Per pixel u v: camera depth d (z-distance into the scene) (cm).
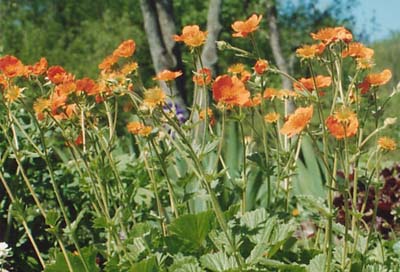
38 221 470
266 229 314
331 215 272
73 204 486
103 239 474
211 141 350
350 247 310
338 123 264
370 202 473
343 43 288
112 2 2920
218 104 317
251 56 312
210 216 319
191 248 326
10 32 2844
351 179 488
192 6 2692
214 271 299
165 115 278
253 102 335
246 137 397
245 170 336
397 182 482
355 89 298
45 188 478
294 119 257
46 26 2942
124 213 349
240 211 344
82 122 320
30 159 476
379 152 299
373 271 304
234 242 296
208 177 298
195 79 327
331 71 291
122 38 2669
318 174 595
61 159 557
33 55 2814
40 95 354
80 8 2994
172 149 329
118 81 307
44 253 471
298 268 294
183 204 342
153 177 340
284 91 333
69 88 312
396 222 460
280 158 355
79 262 341
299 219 448
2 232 460
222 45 310
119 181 341
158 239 329
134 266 303
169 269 311
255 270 294
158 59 1432
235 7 2377
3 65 311
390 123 279
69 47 2836
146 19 1430
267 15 1816
